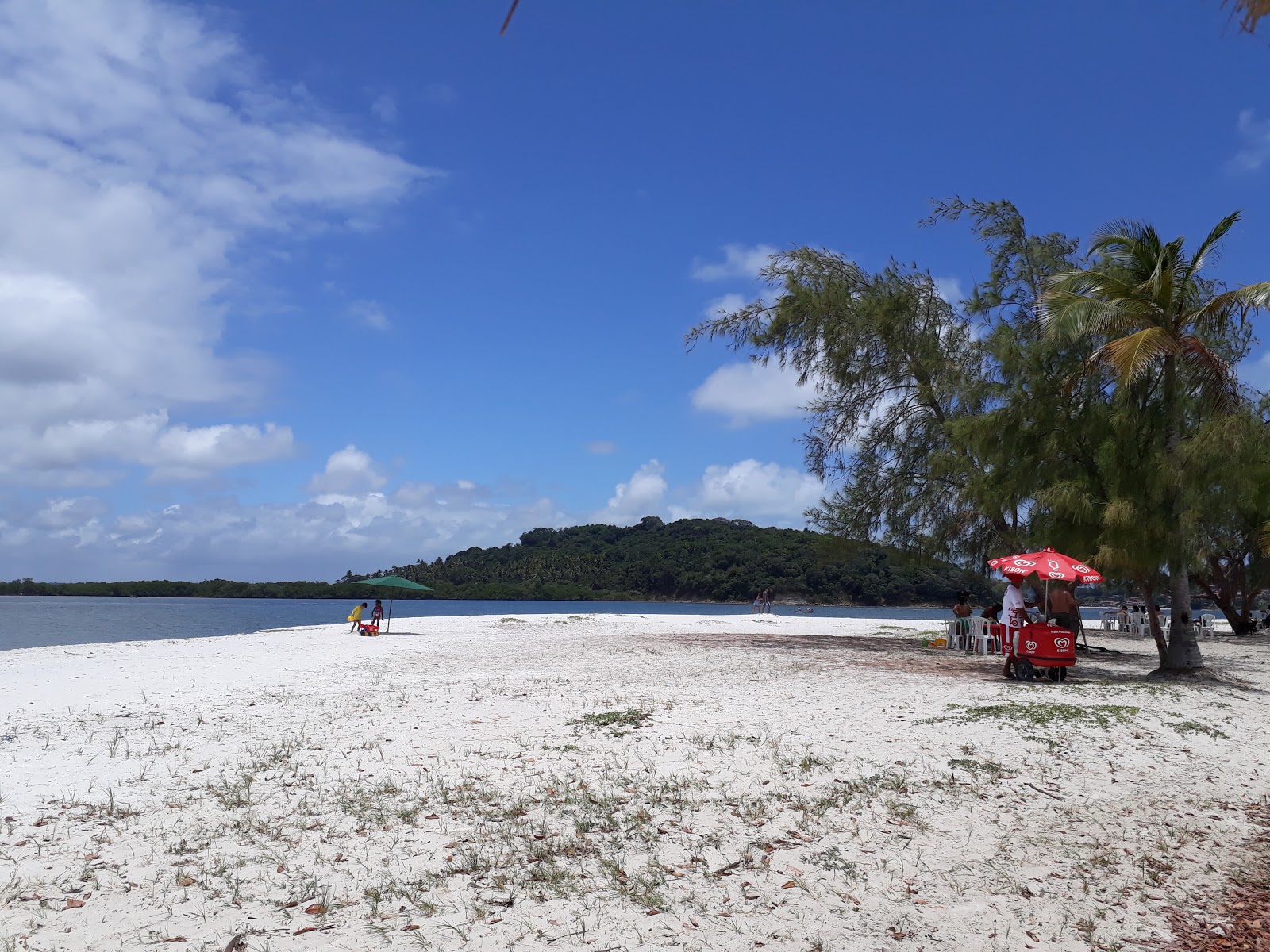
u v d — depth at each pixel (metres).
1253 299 15.56
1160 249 16.98
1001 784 8.24
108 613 74.00
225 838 6.47
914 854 6.53
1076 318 16.09
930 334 24.09
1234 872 6.45
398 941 4.89
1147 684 14.73
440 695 13.23
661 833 6.74
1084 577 14.89
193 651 22.11
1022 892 5.93
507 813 7.12
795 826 6.98
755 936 5.15
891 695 12.91
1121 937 5.37
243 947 4.72
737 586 101.62
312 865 5.99
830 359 24.62
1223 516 17.86
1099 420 17.55
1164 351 15.70
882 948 5.09
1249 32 3.39
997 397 19.61
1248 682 16.52
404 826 6.80
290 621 57.25
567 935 5.04
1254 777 8.97
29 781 7.89
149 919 5.05
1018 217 23.38
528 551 146.38
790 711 11.41
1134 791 8.30
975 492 20.12
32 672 16.70
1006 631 15.34
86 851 6.13
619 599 119.31
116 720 11.06
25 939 4.74
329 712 11.64
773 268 25.25
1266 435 18.25
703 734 9.90
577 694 13.08
